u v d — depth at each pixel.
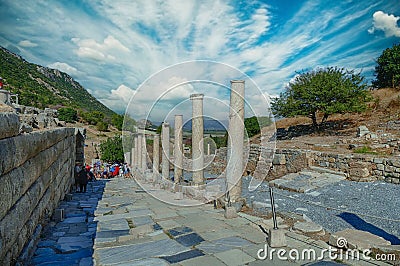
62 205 9.50
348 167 12.05
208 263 4.46
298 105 22.95
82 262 4.50
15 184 3.93
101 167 26.72
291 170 14.62
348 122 22.81
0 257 3.27
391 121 19.45
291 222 6.61
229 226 6.40
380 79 32.53
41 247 5.15
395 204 8.16
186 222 6.82
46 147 6.68
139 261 4.56
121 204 9.71
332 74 22.53
